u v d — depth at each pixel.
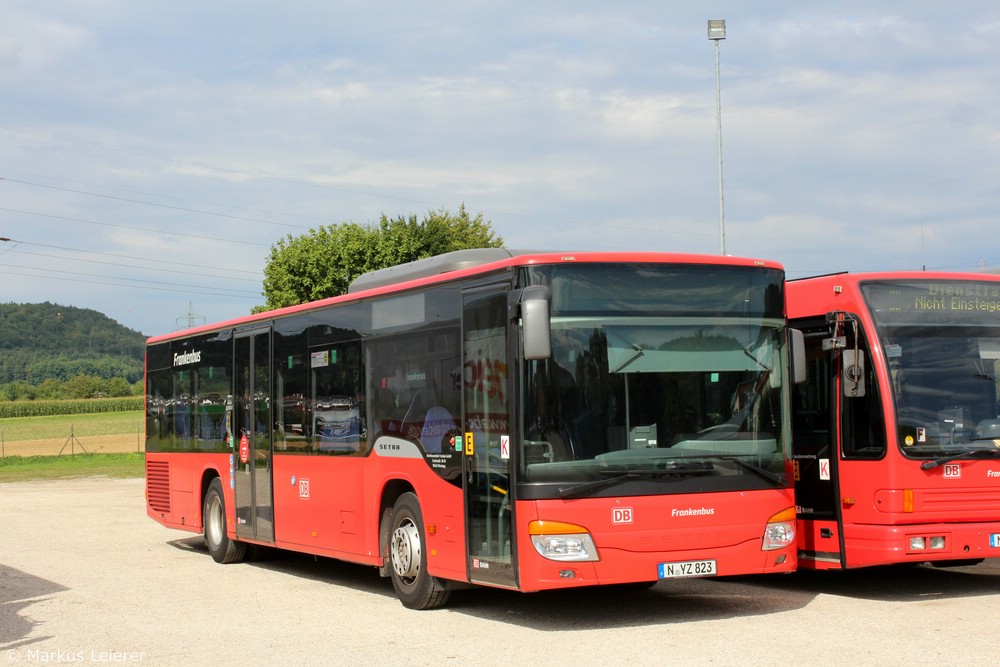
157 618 11.11
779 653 8.51
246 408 15.78
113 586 13.61
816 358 11.99
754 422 10.23
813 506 11.87
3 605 12.13
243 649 9.36
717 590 12.38
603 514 9.52
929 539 11.00
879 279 11.54
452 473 10.70
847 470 11.45
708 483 9.91
